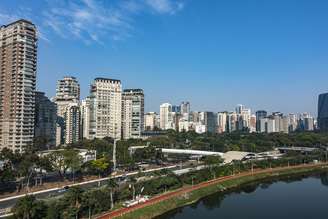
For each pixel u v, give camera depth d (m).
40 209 159.88
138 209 197.50
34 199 162.62
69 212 167.38
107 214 182.00
